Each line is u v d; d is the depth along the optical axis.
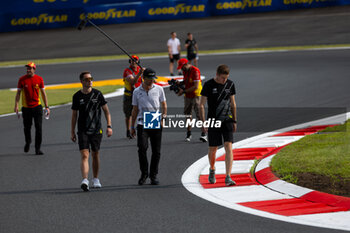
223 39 122.69
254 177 28.33
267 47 110.56
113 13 149.88
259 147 34.91
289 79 67.50
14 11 156.88
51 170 31.56
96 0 151.75
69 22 153.50
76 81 80.69
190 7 144.75
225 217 22.09
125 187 27.52
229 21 137.88
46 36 147.50
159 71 86.62
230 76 73.31
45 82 81.38
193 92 38.25
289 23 129.25
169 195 25.73
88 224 21.77
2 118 50.94
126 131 41.78
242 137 38.56
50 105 56.97
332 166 27.44
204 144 37.41
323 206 23.03
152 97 28.23
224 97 27.27
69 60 114.44
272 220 21.50
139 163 30.70
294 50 103.00
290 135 37.78
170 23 143.00
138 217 22.50
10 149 37.78
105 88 68.44
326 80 64.81
